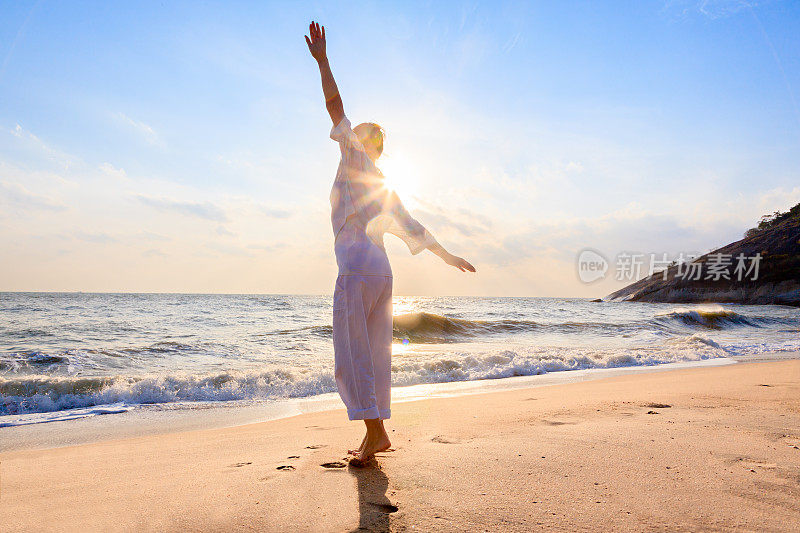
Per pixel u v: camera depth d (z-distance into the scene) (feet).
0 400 18.54
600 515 4.98
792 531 4.59
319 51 7.20
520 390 20.59
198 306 121.29
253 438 10.23
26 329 59.00
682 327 71.67
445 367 28.45
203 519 5.11
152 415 16.88
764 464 6.80
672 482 6.02
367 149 7.50
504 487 5.87
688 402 13.05
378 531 4.67
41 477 7.63
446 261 7.29
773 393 15.02
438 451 7.67
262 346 42.83
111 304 126.21
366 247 7.06
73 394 19.93
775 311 127.85
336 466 7.06
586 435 8.68
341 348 6.98
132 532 4.85
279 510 5.31
